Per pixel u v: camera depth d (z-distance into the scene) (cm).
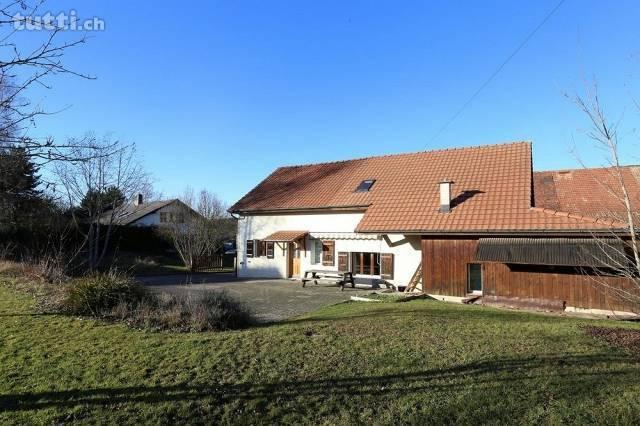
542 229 1560
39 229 2288
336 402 558
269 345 788
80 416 518
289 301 1641
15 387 594
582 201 2523
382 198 2177
